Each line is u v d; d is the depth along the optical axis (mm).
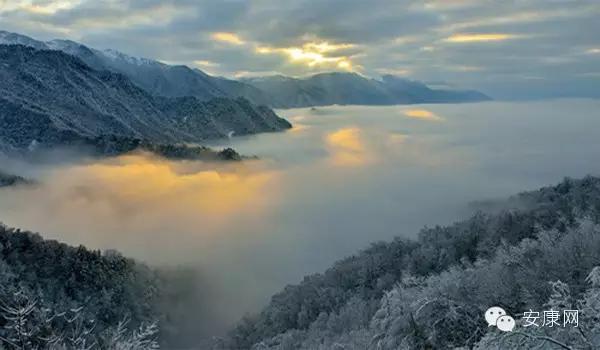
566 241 25016
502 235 52469
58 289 68562
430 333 18609
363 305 45125
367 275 59281
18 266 67500
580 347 10719
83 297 70438
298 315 56250
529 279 22109
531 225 51812
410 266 53250
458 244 55438
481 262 29312
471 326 18656
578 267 22234
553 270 22688
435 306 20047
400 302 22750
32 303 10586
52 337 10734
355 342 27047
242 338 64000
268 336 58094
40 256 72938
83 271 75938
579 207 52281
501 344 10867
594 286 12516
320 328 46438
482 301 21188
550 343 10594
